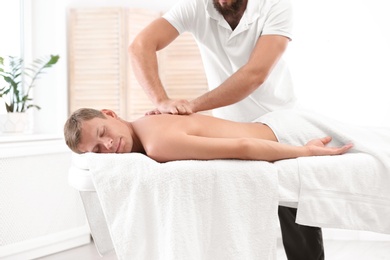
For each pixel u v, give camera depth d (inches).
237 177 55.3
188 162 55.3
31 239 119.1
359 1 128.0
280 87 79.5
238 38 76.9
